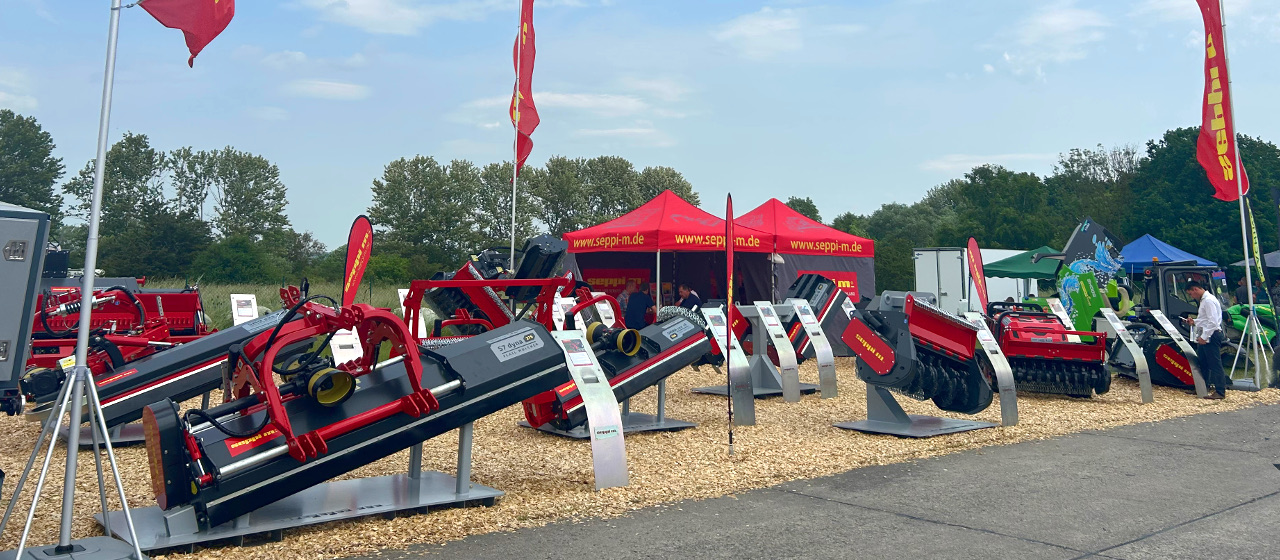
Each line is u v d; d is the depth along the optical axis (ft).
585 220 201.57
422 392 17.21
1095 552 15.17
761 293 60.34
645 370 26.71
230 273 110.73
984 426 28.68
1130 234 148.56
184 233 138.00
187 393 24.53
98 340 24.04
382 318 17.10
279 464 15.71
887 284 147.23
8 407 24.59
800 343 40.70
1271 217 135.33
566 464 23.12
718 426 29.58
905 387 27.84
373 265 125.80
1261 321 46.78
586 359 21.07
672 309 29.35
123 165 194.49
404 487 19.20
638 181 214.28
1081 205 222.69
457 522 17.19
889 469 22.54
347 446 16.47
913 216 263.90
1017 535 16.28
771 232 52.34
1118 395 38.01
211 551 15.29
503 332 19.56
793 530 16.72
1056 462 23.30
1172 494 19.52
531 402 26.91
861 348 28.63
